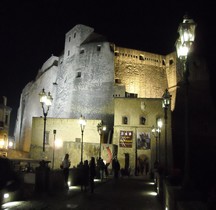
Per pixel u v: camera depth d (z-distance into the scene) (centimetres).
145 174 4366
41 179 1648
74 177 2189
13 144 8056
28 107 7600
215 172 4216
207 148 5281
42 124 4678
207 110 5653
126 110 4750
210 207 690
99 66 5997
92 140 4597
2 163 1551
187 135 1084
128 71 6216
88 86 5956
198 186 1967
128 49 6356
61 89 6444
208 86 5828
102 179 2789
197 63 5906
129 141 4644
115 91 5781
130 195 1719
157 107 4744
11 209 1166
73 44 6469
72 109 5947
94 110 5781
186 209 634
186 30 1150
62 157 3928
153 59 6488
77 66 6191
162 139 4641
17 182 1465
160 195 1550
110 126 5544
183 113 5609
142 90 6231
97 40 6303
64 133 4631
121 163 4553
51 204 1304
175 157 4803
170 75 6353
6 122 4928
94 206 1284
